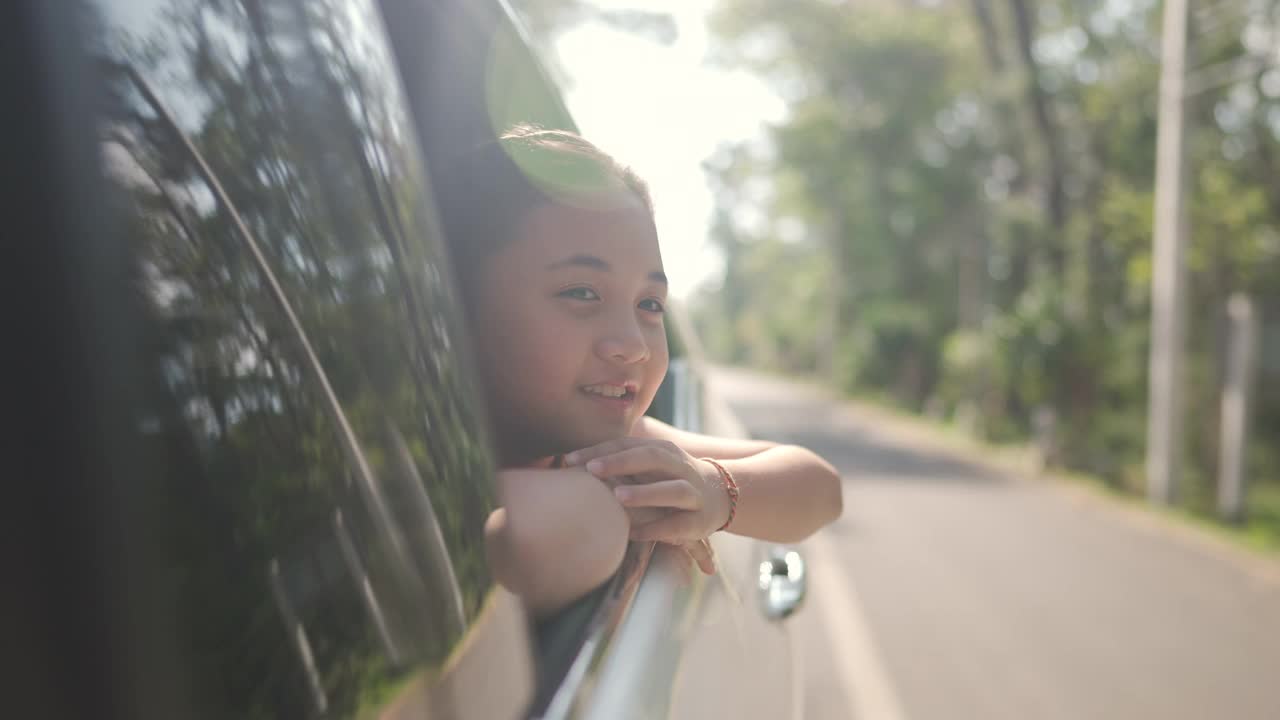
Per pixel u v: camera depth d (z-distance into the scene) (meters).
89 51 0.45
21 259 0.40
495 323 1.05
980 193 30.92
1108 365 16.97
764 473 1.25
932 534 9.39
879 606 6.55
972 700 4.82
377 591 0.59
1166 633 6.12
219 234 0.52
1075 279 17.86
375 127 0.70
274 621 0.50
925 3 32.12
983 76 23.95
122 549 0.42
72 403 0.41
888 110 34.16
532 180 1.05
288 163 0.59
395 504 0.63
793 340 66.69
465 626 0.67
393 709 0.58
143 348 0.45
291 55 0.62
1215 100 17.22
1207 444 16.70
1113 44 19.41
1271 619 6.63
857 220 38.19
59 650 0.40
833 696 4.84
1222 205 16.00
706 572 1.31
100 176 0.44
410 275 0.71
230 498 0.49
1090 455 16.55
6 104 0.40
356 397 0.61
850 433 22.44
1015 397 22.53
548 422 1.06
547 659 0.79
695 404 1.95
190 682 0.45
